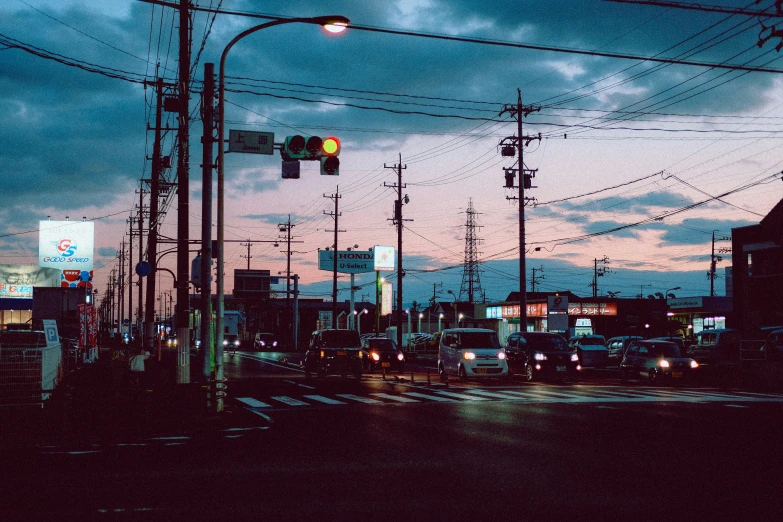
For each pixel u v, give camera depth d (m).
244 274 82.19
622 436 13.31
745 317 41.75
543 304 54.62
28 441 13.48
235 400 21.38
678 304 58.25
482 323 65.06
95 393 16.88
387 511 7.46
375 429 14.62
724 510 7.46
